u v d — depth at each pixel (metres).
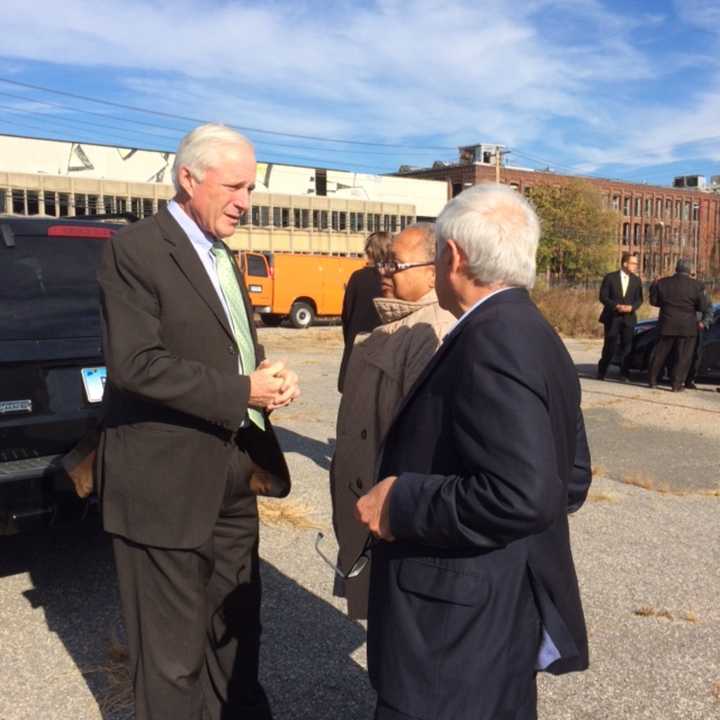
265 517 4.88
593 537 4.77
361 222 56.03
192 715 2.40
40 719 2.77
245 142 2.31
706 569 4.28
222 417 2.17
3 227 3.81
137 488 2.24
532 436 1.57
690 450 7.30
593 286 30.83
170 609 2.33
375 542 1.92
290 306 24.06
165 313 2.22
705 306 10.65
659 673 3.18
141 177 45.88
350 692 2.98
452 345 1.75
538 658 1.75
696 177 101.31
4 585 3.88
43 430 3.61
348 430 2.61
